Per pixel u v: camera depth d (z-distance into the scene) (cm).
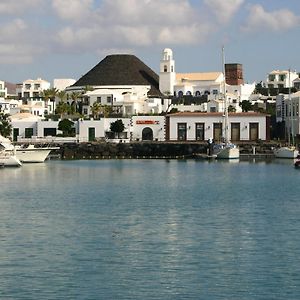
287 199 14088
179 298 6581
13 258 8112
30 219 11150
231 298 6569
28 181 18662
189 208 12606
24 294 6700
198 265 7794
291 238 9325
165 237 9450
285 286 6938
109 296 6650
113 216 11506
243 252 8444
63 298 6575
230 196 14762
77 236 9531
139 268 7656
